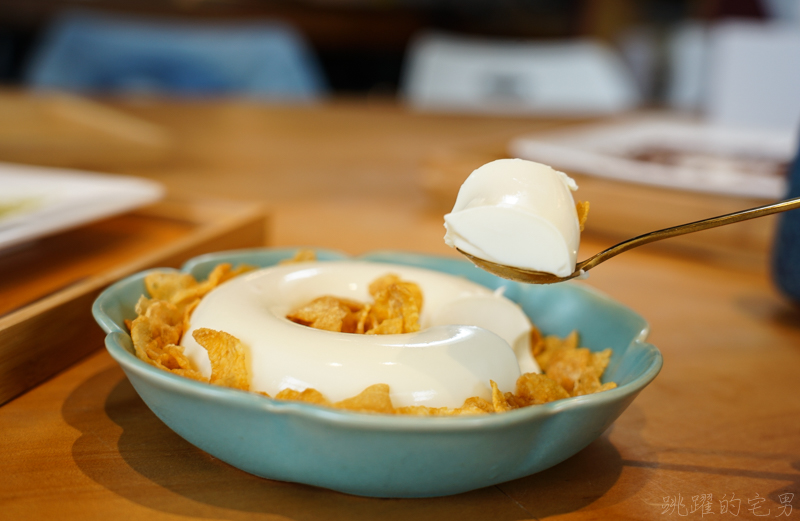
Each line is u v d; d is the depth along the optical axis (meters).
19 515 0.27
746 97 1.39
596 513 0.29
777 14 2.08
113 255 0.47
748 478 0.31
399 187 0.80
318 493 0.29
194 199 0.56
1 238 0.41
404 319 0.33
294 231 0.59
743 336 0.43
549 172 0.30
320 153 0.96
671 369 0.39
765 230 0.56
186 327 0.33
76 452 0.30
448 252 0.55
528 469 0.29
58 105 0.94
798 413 0.36
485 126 1.21
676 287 0.51
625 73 2.23
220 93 1.77
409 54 2.23
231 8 1.94
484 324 0.34
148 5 1.84
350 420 0.26
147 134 0.87
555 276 0.29
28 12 1.74
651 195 0.59
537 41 2.36
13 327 0.33
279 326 0.31
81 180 0.55
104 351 0.37
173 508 0.28
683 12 2.35
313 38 2.09
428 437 0.26
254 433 0.27
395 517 0.28
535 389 0.31
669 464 0.32
